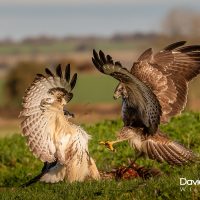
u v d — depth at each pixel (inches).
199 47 607.2
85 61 4220.0
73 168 615.2
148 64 605.6
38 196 597.0
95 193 585.6
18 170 816.9
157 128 578.9
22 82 3380.9
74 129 610.9
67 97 596.1
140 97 552.7
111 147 593.0
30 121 598.5
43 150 602.9
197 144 792.9
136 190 581.6
